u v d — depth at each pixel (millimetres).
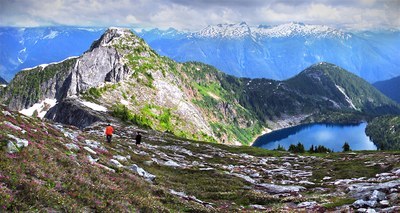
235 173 64250
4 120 36688
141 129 164125
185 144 117000
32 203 20516
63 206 21562
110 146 61656
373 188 38281
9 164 24016
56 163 28938
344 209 31406
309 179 63781
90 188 26375
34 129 40594
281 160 101125
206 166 69938
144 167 53000
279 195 45406
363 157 98000
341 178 62469
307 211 32656
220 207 37406
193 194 42438
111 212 23703
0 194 19594
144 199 29062
